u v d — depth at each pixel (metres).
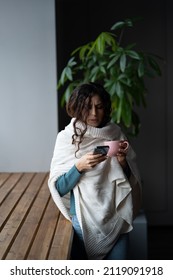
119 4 3.98
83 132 1.89
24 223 2.09
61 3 3.83
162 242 3.84
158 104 4.09
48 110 3.35
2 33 3.27
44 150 3.39
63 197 2.09
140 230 2.82
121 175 1.90
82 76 4.01
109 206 1.89
